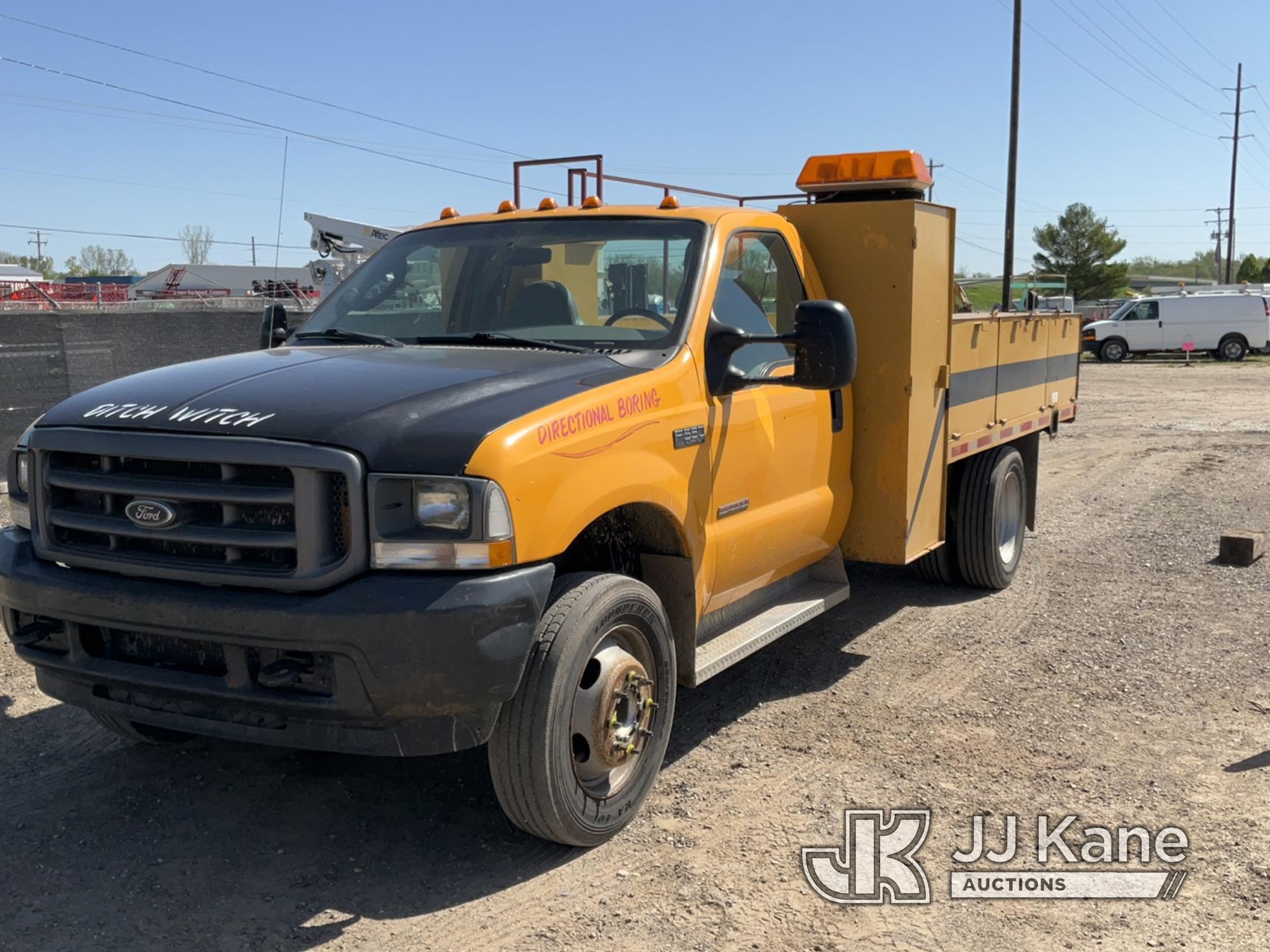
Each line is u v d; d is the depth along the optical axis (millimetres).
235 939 3416
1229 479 12547
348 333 4871
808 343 4293
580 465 3760
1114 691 5629
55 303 16844
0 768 4676
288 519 3473
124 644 3779
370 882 3760
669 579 4469
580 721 3881
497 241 5098
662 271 4727
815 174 5902
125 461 3699
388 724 3469
